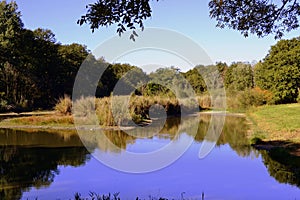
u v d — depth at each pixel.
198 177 8.16
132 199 6.42
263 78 38.75
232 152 11.64
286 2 6.19
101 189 7.09
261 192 6.92
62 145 12.81
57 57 41.28
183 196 6.65
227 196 6.67
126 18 4.14
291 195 6.71
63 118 19.27
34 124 19.22
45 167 9.12
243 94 33.84
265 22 6.39
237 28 6.54
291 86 36.38
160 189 7.11
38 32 42.06
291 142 13.27
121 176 8.15
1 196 6.58
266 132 16.64
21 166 9.22
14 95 32.50
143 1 4.05
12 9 38.16
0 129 17.84
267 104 36.25
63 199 6.42
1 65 33.66
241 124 21.45
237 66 46.03
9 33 36.44
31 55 39.81
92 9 4.18
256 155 11.11
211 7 6.57
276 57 37.34
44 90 36.47
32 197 6.53
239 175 8.38
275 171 8.77
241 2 6.18
